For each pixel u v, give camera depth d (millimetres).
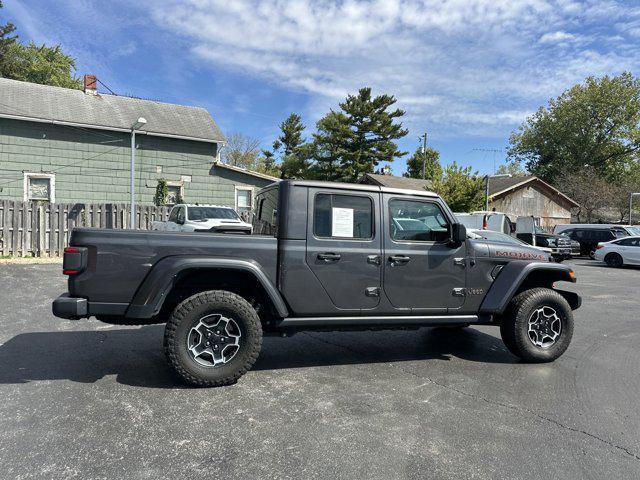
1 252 13117
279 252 4340
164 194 19234
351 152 41094
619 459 3029
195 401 3836
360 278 4555
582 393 4227
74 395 3891
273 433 3289
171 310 4605
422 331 6695
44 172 17516
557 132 48438
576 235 22984
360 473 2789
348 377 4570
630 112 45344
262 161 62469
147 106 20875
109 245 3984
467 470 2854
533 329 5172
